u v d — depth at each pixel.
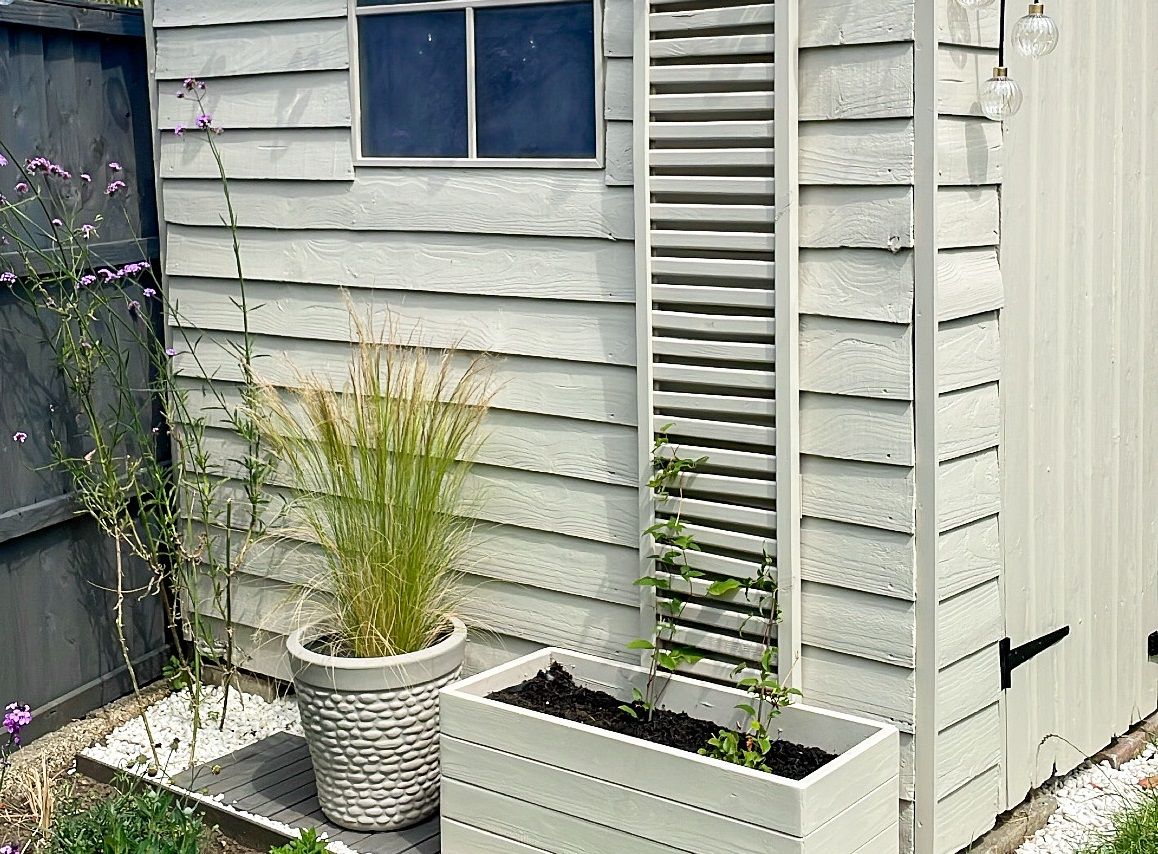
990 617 3.32
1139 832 3.33
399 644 3.68
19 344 4.23
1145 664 4.14
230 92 4.29
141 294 4.67
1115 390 3.80
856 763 2.94
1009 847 3.48
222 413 4.53
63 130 4.38
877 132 3.02
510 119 3.69
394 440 3.67
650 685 3.46
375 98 3.98
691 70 3.26
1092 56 3.52
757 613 3.31
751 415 3.30
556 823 3.20
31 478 4.29
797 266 3.16
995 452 3.27
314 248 4.19
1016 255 3.28
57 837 3.43
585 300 3.60
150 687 4.71
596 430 3.65
